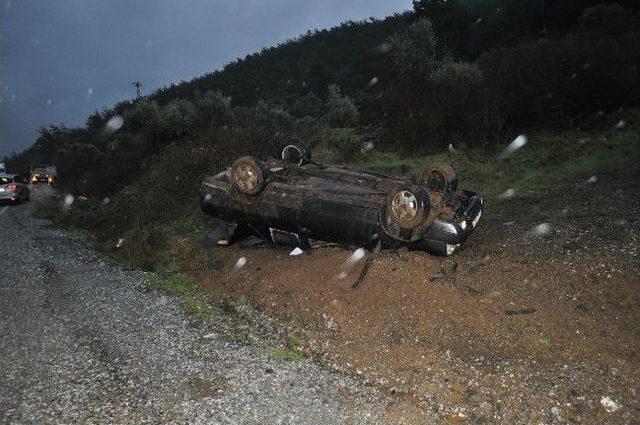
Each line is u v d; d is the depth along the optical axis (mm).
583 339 4723
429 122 12664
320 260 6285
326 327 5359
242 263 7082
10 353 4719
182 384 4156
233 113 17172
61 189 22234
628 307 5117
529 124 12562
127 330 5316
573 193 8273
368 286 5637
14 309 5922
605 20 16172
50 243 10148
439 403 4012
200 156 10883
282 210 6223
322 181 6363
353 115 18781
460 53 23578
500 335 4848
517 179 9625
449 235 5602
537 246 6391
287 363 4609
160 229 9359
